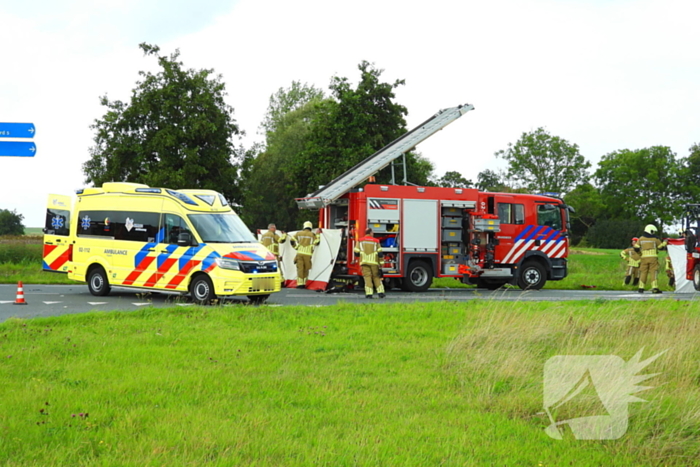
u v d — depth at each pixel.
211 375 7.71
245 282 14.84
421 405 6.77
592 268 35.44
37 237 42.31
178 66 44.44
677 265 24.59
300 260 19.72
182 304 14.87
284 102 71.25
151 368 8.04
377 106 42.62
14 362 8.26
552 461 5.29
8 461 4.94
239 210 46.81
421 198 19.88
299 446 5.39
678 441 5.55
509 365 7.89
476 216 20.22
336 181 20.69
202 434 5.60
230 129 46.31
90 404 6.43
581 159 88.75
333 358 8.99
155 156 43.97
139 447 5.25
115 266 16.56
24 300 15.62
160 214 16.02
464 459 5.24
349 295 18.38
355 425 6.04
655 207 88.88
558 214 21.92
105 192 17.08
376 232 19.33
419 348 9.66
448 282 24.64
